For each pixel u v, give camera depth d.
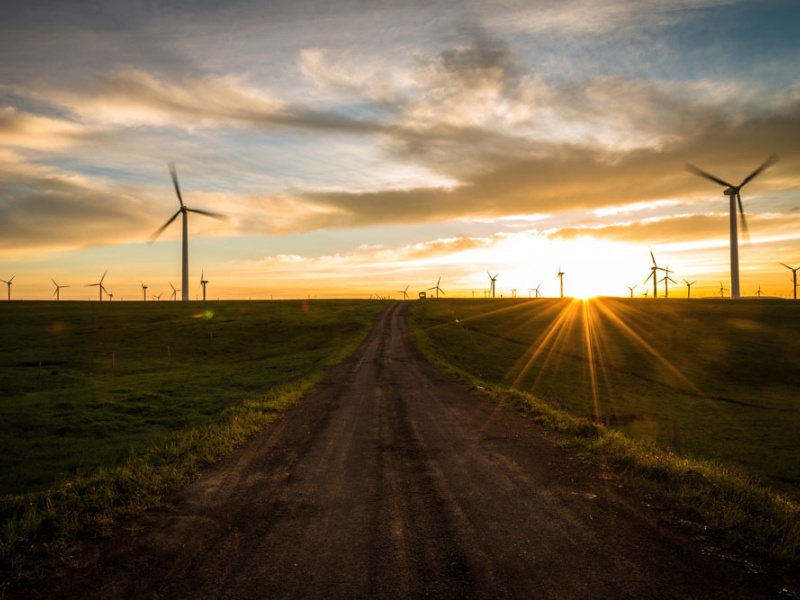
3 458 16.72
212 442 13.86
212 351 59.69
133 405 26.28
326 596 5.50
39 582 5.96
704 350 63.81
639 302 111.62
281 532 7.44
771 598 5.33
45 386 34.69
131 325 80.50
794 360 59.31
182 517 8.14
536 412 18.52
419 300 137.88
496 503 8.58
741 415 38.16
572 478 9.98
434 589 5.62
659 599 5.31
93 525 7.72
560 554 6.46
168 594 5.61
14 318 89.44
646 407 40.34
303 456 12.52
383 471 10.96
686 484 9.03
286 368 43.75
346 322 83.44
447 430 15.67
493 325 81.38
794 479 22.58
